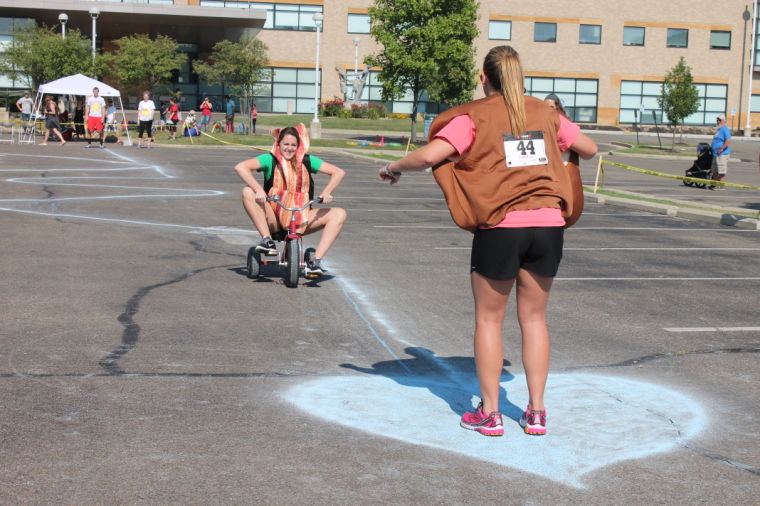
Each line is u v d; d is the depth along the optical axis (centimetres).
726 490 415
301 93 6088
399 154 3375
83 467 421
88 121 3319
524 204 458
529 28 6247
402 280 957
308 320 756
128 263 1009
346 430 484
